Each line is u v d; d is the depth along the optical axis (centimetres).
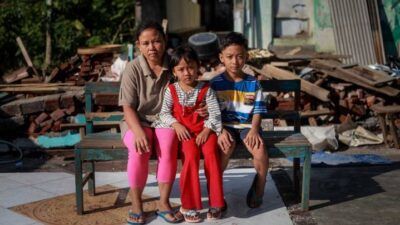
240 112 496
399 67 913
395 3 967
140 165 464
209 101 478
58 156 727
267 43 1000
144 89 484
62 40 1230
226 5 1594
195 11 1554
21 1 1270
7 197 546
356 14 950
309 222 477
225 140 472
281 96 804
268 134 525
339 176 611
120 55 853
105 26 1298
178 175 611
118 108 771
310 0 983
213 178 471
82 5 1274
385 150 736
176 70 473
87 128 556
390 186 574
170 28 1348
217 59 854
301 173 582
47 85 842
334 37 951
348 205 518
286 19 995
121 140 499
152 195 544
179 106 478
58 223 476
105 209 509
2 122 762
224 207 489
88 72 857
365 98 825
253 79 498
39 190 568
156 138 474
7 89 822
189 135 469
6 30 1264
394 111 741
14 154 732
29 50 1255
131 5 1313
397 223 475
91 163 536
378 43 952
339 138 751
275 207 511
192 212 470
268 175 611
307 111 797
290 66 877
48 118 775
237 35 488
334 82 853
